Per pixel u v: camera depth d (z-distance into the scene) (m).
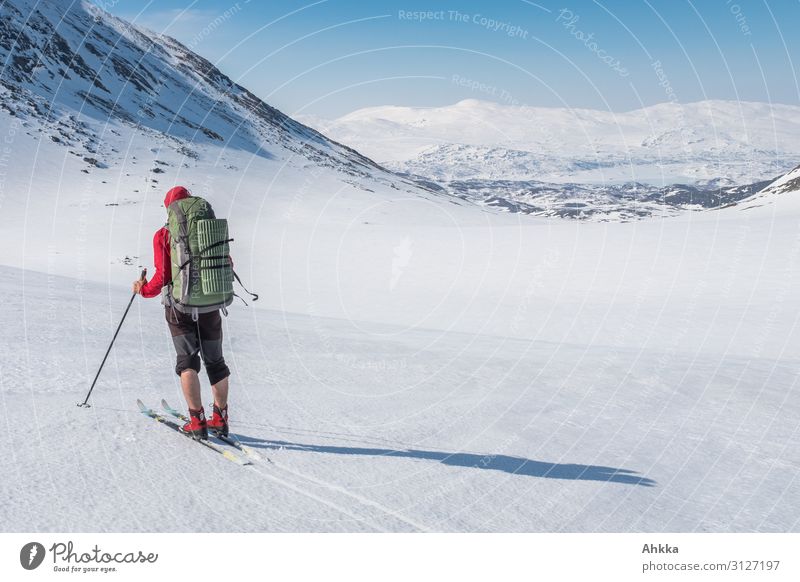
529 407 6.27
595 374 8.40
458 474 4.16
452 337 15.45
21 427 4.31
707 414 6.38
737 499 4.08
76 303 11.48
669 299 40.28
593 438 5.30
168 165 131.88
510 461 4.52
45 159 112.19
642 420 6.00
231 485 3.64
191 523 3.15
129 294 18.16
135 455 3.97
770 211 106.25
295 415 5.41
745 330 28.06
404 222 116.69
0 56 156.38
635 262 56.78
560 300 41.22
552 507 3.75
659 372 8.84
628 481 4.28
